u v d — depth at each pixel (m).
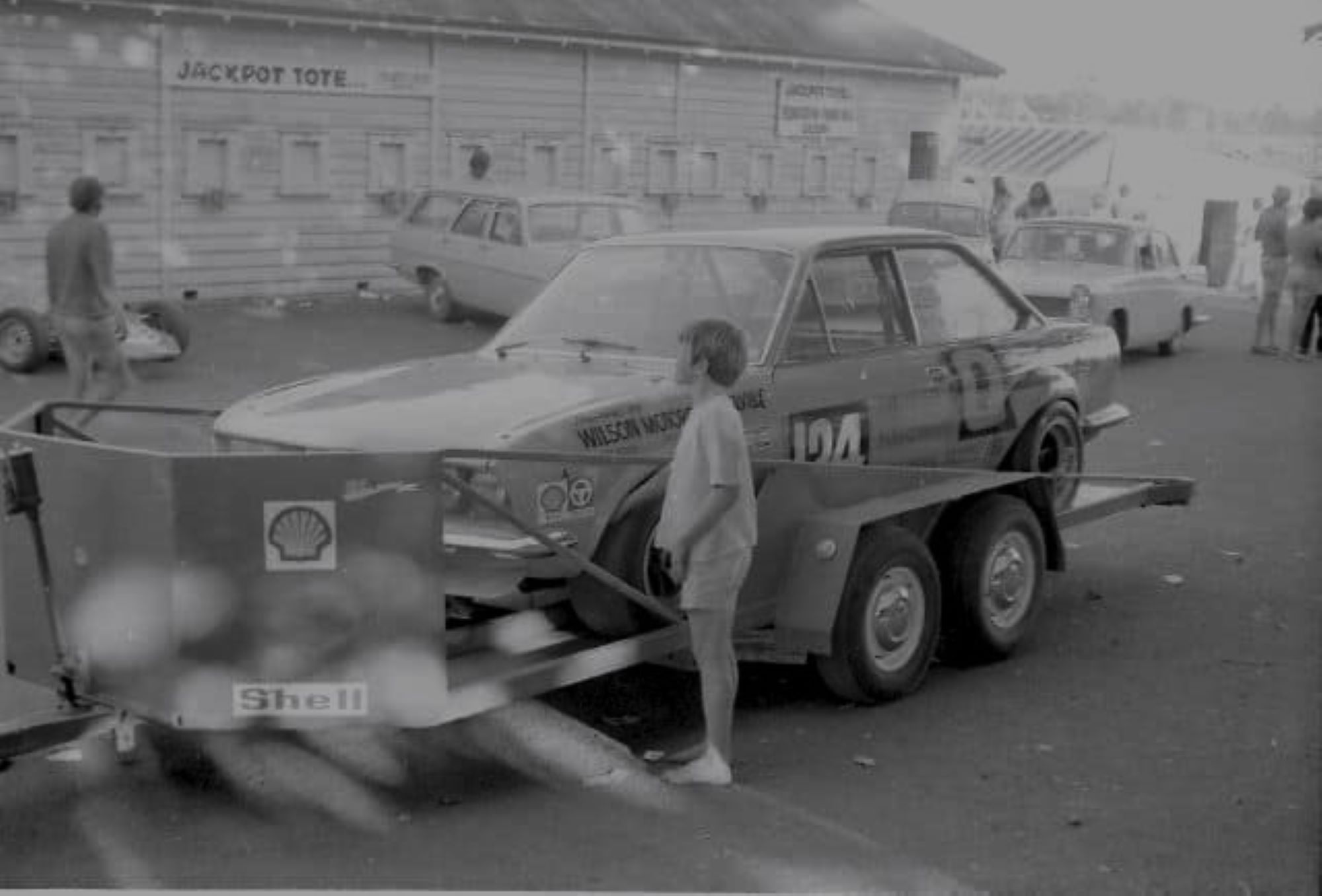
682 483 5.32
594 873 4.78
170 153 20.69
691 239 7.17
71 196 10.62
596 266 7.23
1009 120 41.81
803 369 6.64
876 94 30.48
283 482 4.78
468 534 5.56
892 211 23.02
